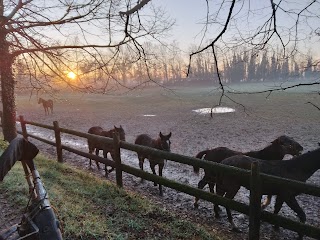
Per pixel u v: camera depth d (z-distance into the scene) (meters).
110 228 4.17
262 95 40.47
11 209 4.41
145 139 9.27
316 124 18.03
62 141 15.14
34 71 6.05
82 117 26.64
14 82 9.48
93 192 5.78
